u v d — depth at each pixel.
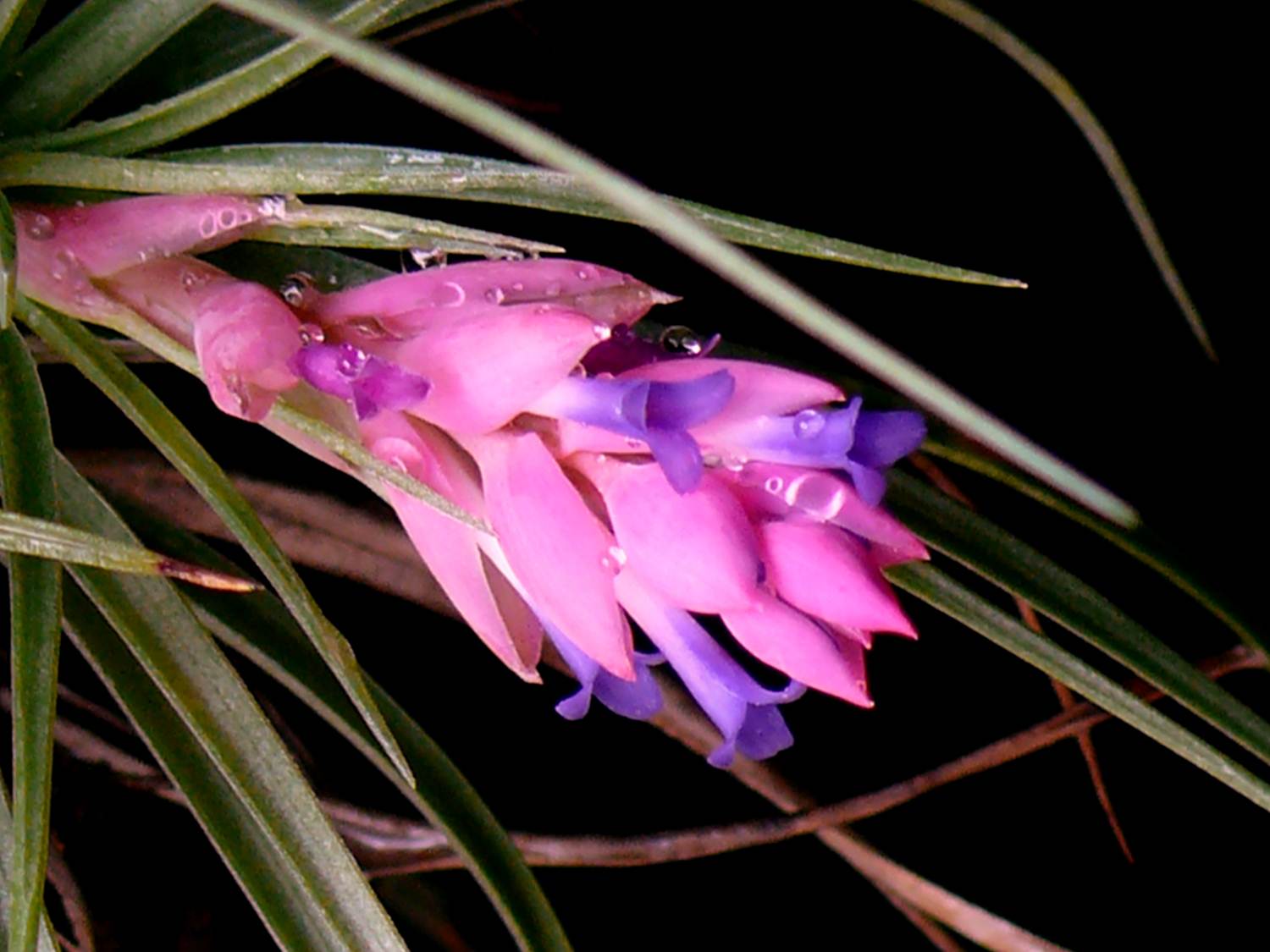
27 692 0.28
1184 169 0.42
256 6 0.26
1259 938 0.42
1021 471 0.34
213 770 0.31
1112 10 0.42
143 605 0.30
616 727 0.40
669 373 0.28
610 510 0.28
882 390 0.33
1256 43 0.42
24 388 0.30
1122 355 0.42
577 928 0.40
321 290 0.31
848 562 0.28
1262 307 0.42
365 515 0.36
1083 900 0.42
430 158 0.30
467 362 0.28
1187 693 0.33
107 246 0.29
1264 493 0.42
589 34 0.38
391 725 0.33
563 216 0.37
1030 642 0.32
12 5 0.29
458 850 0.32
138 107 0.32
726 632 0.38
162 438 0.29
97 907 0.36
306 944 0.30
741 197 0.40
